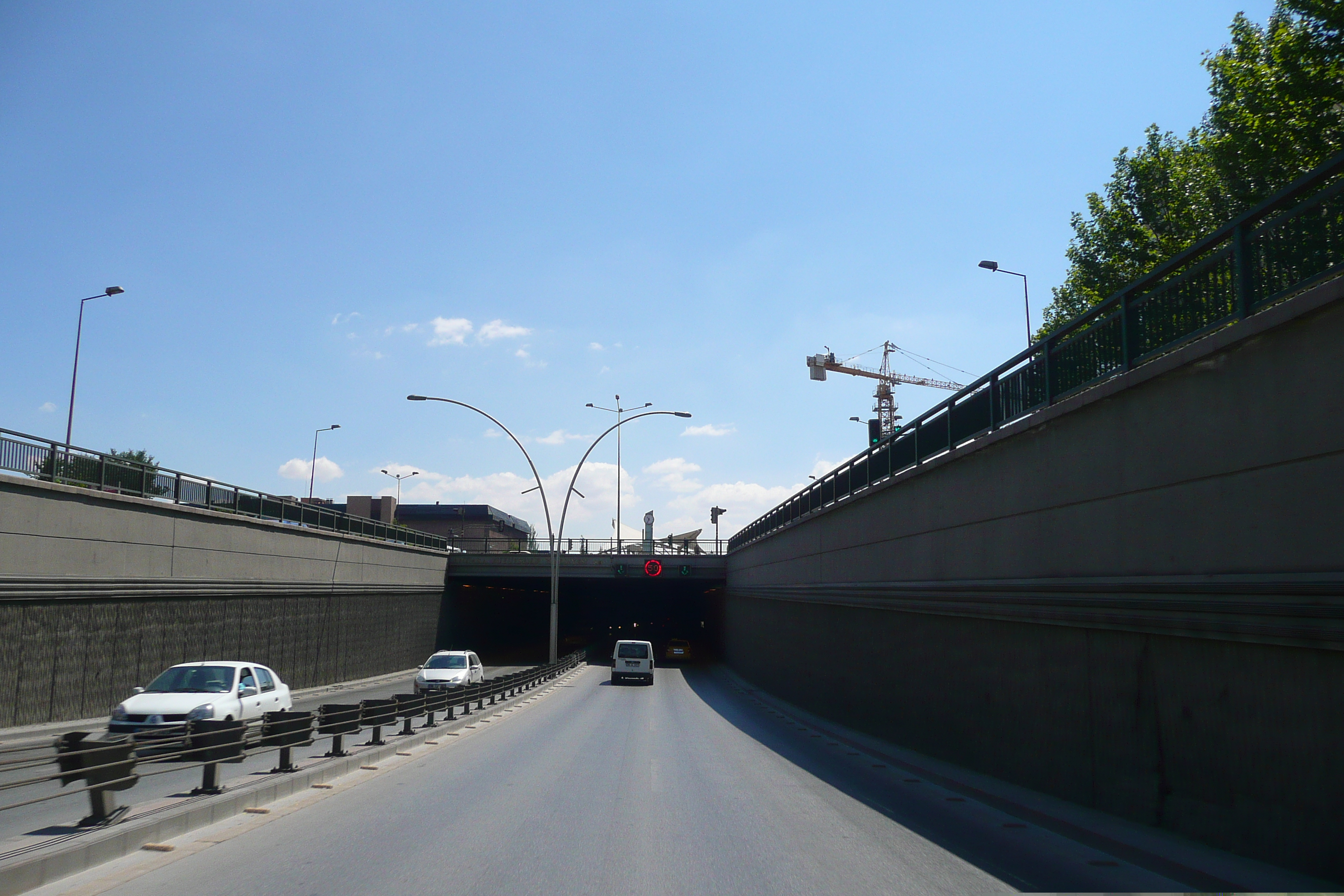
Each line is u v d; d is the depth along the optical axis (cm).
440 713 2423
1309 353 734
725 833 943
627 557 5338
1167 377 930
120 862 773
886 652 1952
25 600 1809
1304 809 713
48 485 1884
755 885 725
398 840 880
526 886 712
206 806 944
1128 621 964
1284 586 733
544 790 1220
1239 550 808
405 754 1622
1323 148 2452
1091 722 1051
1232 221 846
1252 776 775
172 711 1445
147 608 2252
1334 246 719
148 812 889
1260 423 788
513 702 2823
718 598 6397
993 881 743
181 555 2408
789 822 1016
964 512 1512
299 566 3175
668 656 6038
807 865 795
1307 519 728
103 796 830
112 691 2098
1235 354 825
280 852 822
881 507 2017
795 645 3067
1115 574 1019
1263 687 767
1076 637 1096
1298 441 740
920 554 1736
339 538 3538
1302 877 704
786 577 3266
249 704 1586
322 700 2891
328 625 3447
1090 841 892
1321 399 718
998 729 1321
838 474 2481
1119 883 736
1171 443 920
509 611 7262
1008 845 890
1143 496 969
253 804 1048
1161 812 904
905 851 859
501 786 1255
